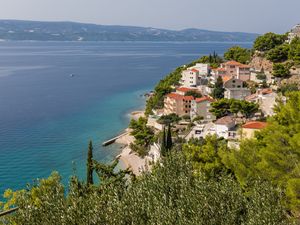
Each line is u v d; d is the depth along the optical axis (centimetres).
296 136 3055
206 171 3734
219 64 18112
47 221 2286
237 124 10150
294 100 3347
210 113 12025
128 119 14575
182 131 11238
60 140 11694
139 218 2352
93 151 10750
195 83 15600
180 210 2403
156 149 9200
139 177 3303
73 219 2261
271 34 17262
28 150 10619
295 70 13562
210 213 2442
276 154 3153
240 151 3534
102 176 3441
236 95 12644
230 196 2634
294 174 3003
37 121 13988
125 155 10200
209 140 4312
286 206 2844
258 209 2530
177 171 3091
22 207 2495
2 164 9462
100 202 2416
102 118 14725
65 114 15288
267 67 15262
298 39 15575
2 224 2434
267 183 2820
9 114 15050
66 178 8581
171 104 12950
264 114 10756
